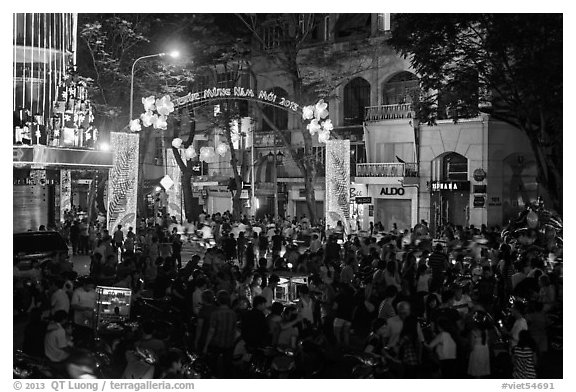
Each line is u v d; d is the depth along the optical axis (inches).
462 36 992.9
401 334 495.8
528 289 627.5
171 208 1903.3
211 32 1711.4
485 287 664.4
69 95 1115.9
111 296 614.2
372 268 814.5
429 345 485.4
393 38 1007.0
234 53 1765.5
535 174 1590.8
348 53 1649.9
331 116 1870.1
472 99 987.3
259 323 539.2
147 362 448.1
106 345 546.0
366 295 680.4
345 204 1285.7
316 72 1680.6
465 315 539.2
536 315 557.0
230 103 1754.4
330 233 1216.2
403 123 1658.5
